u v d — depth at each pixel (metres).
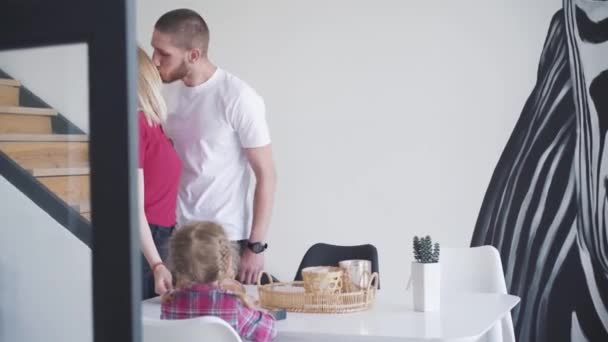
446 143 4.30
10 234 1.86
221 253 2.32
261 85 4.62
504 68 4.20
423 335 2.17
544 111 4.13
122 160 1.64
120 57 1.63
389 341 2.17
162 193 3.08
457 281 3.44
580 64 4.06
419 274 2.58
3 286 1.88
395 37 4.36
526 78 4.16
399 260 4.38
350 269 2.64
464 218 4.27
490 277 3.39
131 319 1.65
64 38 1.69
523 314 4.20
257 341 2.25
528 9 4.16
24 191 1.83
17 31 1.74
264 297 2.65
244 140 3.29
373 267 3.44
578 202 4.05
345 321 2.41
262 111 3.33
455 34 4.27
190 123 3.31
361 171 4.44
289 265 4.59
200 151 3.29
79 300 1.79
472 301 2.76
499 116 4.21
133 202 1.65
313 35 4.51
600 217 4.01
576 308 4.07
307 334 2.25
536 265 4.15
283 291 2.62
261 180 3.33
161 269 2.86
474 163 4.25
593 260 4.02
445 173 4.30
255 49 4.62
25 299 1.85
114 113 1.64
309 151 4.54
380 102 4.40
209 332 2.00
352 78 4.44
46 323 1.81
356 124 4.44
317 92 4.51
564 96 4.09
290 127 4.57
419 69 4.33
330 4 4.47
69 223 1.76
